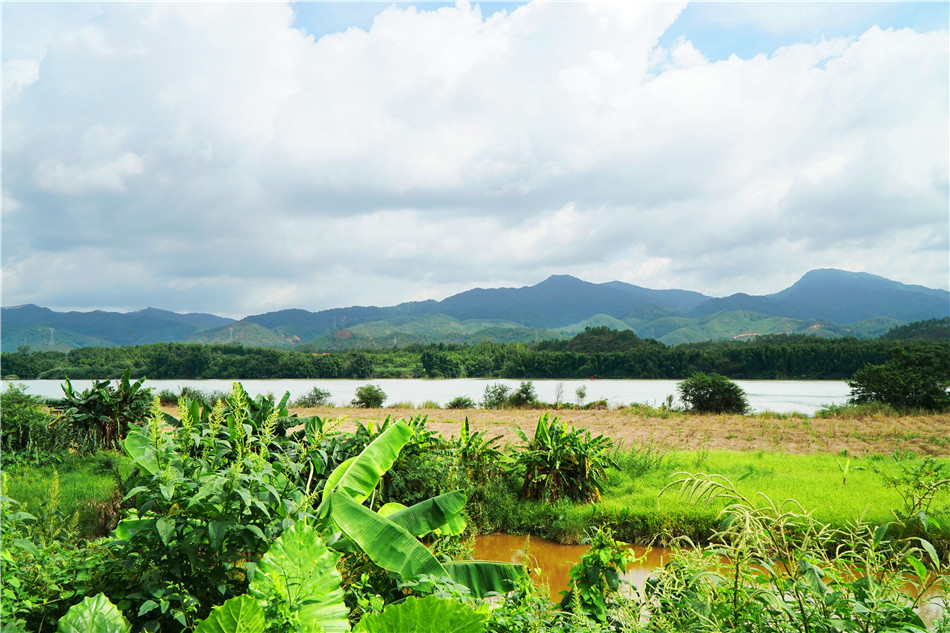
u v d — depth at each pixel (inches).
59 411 472.4
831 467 474.9
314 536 105.1
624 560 153.1
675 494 358.9
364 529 151.9
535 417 983.0
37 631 120.0
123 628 99.4
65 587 128.6
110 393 484.1
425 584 137.0
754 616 115.5
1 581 116.0
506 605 149.9
